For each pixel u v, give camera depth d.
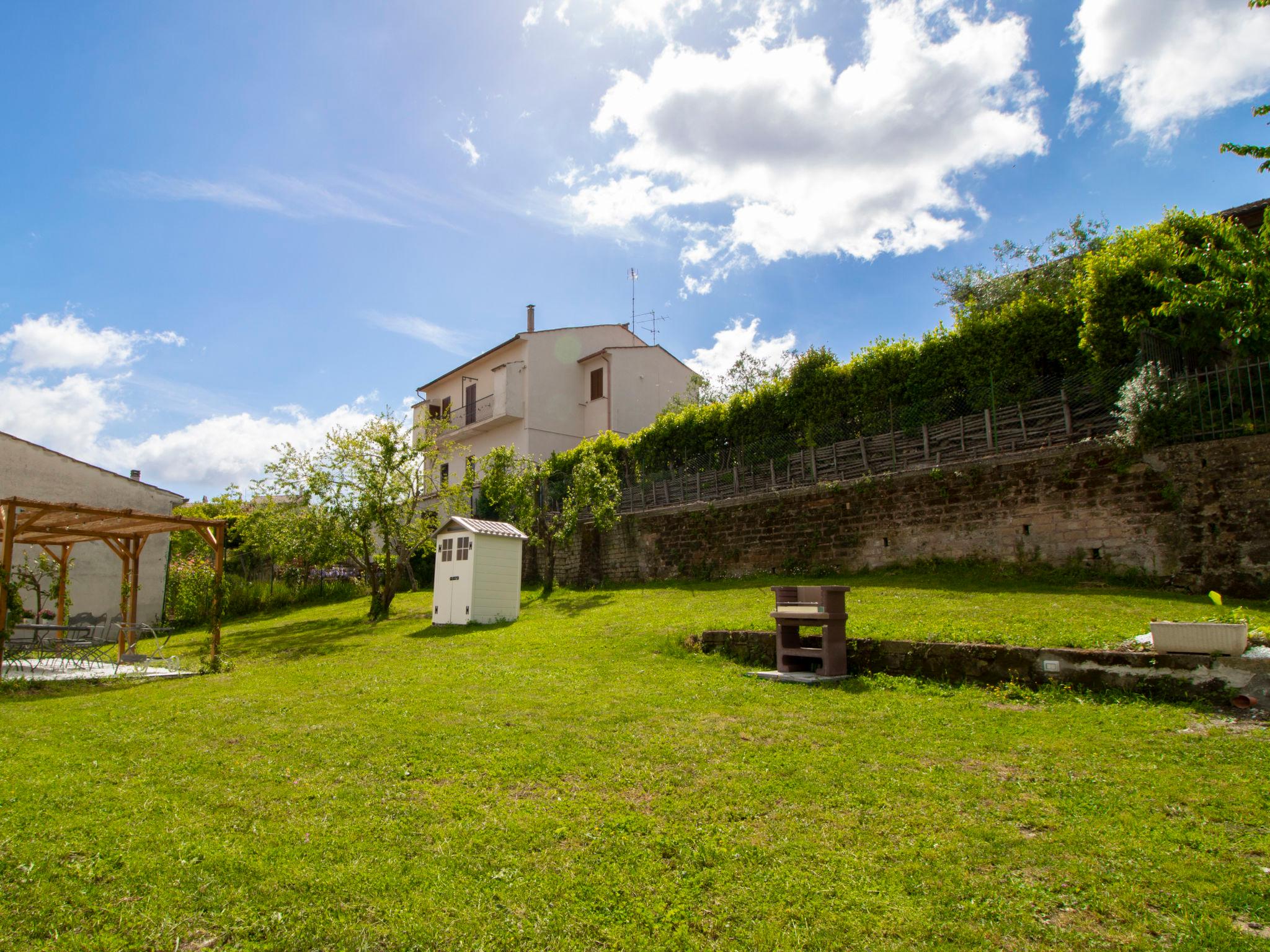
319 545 18.70
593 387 31.75
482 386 33.38
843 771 5.11
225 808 4.68
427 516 21.06
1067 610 9.50
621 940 3.15
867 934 3.14
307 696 8.38
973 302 21.42
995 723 6.18
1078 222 22.59
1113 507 11.94
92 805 4.70
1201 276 11.91
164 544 22.69
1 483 19.39
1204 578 10.73
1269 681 5.96
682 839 4.10
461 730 6.45
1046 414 13.73
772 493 17.92
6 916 3.36
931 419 15.88
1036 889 3.45
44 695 9.48
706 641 10.51
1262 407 10.70
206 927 3.31
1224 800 4.27
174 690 9.39
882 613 10.46
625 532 22.22
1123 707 6.33
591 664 9.96
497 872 3.76
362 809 4.61
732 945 3.10
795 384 18.95
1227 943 2.93
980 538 13.82
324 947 3.15
